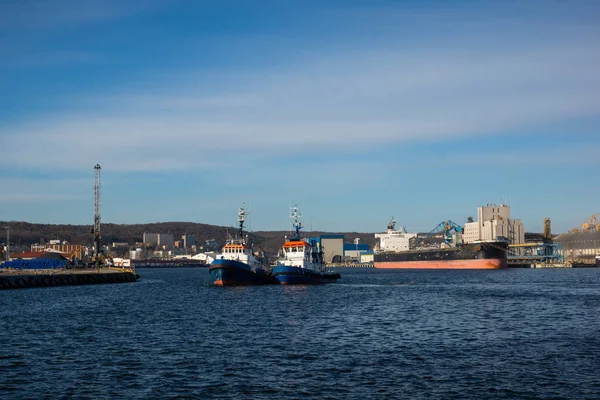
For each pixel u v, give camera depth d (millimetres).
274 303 114062
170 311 102812
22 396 46844
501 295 135250
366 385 49594
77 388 49062
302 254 169250
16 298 134000
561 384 49344
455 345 66750
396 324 83562
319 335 73875
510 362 57406
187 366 56594
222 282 159000
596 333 74375
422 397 46156
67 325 84750
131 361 58844
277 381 51000
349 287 164875
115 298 133750
